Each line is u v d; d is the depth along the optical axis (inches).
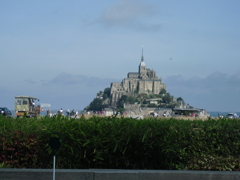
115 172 457.1
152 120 557.9
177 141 510.9
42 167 524.7
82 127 527.2
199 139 514.0
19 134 523.5
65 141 521.7
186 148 514.9
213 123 548.7
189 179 458.3
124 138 520.1
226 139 517.0
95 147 519.2
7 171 456.4
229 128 523.2
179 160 512.1
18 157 523.5
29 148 519.5
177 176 458.0
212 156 502.6
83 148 522.9
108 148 519.5
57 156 521.3
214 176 459.5
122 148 522.3
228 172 465.4
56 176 454.3
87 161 531.2
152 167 526.6
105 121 546.0
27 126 545.0
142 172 458.0
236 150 515.5
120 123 535.5
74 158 524.4
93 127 526.3
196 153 507.8
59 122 546.6
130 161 527.5
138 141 522.3
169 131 517.0
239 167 493.4
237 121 574.9
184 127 519.8
